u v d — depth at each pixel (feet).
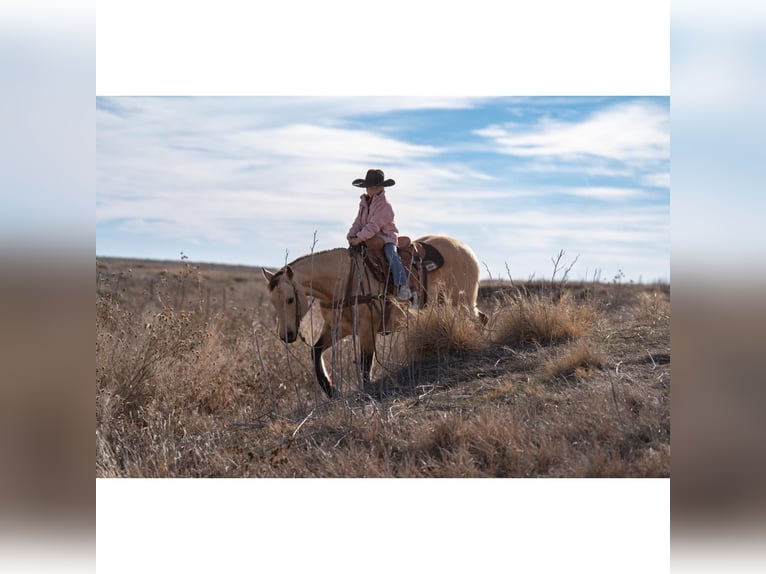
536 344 27.04
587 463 17.04
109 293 27.86
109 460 19.53
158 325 26.50
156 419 22.80
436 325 27.78
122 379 24.25
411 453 19.16
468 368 26.27
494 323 29.86
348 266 26.09
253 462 19.45
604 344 27.53
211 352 27.37
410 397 23.93
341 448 20.01
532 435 19.06
